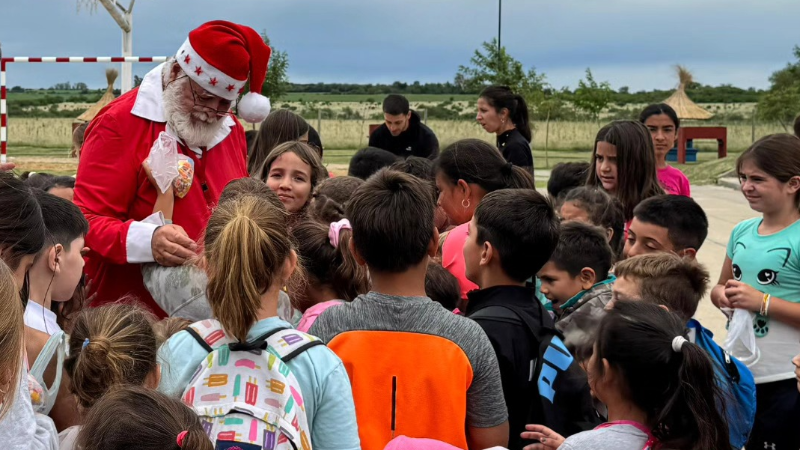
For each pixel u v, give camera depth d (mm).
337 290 3156
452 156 3756
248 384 2094
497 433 2523
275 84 28031
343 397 2195
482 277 2906
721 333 6812
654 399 2260
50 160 23359
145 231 3240
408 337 2424
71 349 2236
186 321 2674
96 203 3486
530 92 28703
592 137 37062
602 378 2365
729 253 3893
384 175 2609
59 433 2230
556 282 3492
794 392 3473
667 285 3021
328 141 36406
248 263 2113
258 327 2180
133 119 3559
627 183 4844
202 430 1848
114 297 3598
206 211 3764
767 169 3562
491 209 2861
